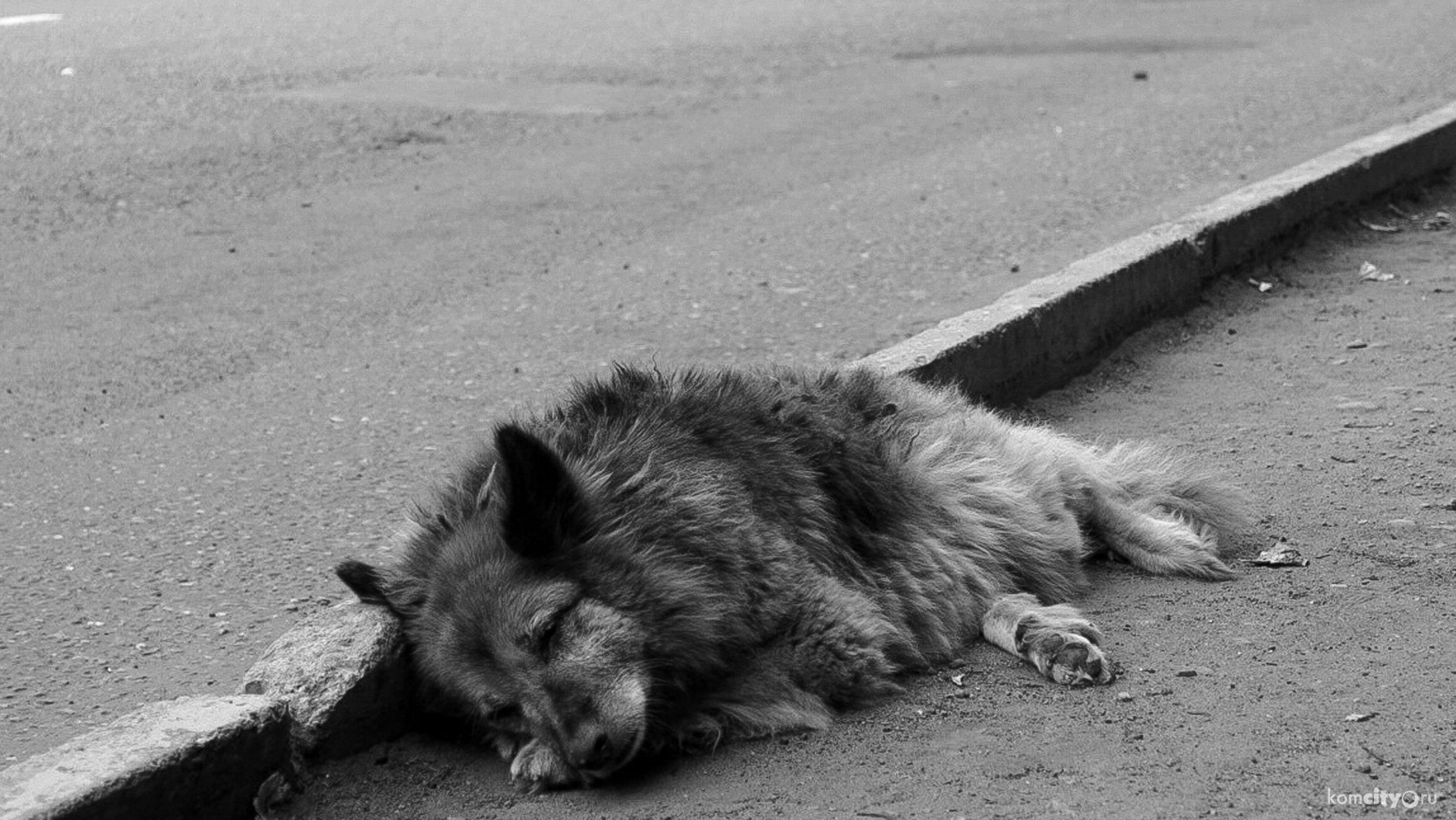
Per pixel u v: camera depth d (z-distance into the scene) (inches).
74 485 144.6
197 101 281.7
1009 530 124.8
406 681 114.8
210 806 107.1
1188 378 157.9
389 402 157.0
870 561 119.6
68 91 286.7
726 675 113.8
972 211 216.5
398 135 264.1
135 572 132.2
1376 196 207.6
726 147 260.2
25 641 124.5
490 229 213.9
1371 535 128.8
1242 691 113.3
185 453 149.3
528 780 111.1
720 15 389.7
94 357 167.0
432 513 116.3
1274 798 104.6
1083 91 299.1
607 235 211.0
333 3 397.4
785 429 120.4
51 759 105.0
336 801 110.7
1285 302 175.6
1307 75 303.4
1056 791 106.5
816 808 107.0
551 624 109.0
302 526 137.5
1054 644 117.0
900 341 160.9
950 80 312.3
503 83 305.4
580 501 111.0
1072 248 194.4
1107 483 131.7
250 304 183.8
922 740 111.8
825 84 310.3
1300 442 142.9
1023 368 154.6
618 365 123.3
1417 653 115.3
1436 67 302.8
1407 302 171.2
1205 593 124.8
